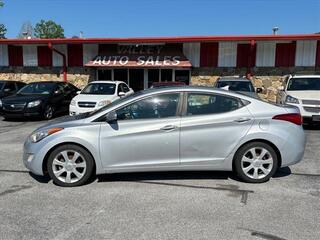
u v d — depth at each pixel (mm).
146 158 5652
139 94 5832
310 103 11125
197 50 20094
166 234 3990
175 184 5715
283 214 4535
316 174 6320
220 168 5742
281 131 5699
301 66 19344
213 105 5742
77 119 5887
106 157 5609
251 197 5145
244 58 19703
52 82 15867
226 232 4035
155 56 20047
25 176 6211
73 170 5625
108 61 20125
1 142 9328
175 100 5719
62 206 4824
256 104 5797
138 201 4992
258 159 5738
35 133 5797
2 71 22203
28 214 4559
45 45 21531
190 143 5633
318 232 4039
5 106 13891
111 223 4281
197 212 4602
